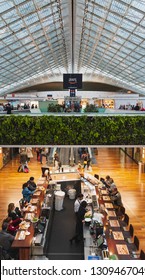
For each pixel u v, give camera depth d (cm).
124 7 1442
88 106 1272
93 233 673
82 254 735
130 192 1280
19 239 652
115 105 1833
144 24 1539
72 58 3203
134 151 2008
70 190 1141
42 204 920
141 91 3334
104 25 1775
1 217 996
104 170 1695
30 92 3741
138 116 780
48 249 760
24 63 2505
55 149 1973
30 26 1700
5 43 1819
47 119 777
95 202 848
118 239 648
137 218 1005
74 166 1473
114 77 3419
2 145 789
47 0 1451
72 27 1848
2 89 3369
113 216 790
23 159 1719
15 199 1180
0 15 1438
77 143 785
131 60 2291
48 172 1200
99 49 2384
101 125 779
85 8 1575
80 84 1428
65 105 1298
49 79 3778
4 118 780
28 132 781
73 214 1002
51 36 2059
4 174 1595
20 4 1398
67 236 835
